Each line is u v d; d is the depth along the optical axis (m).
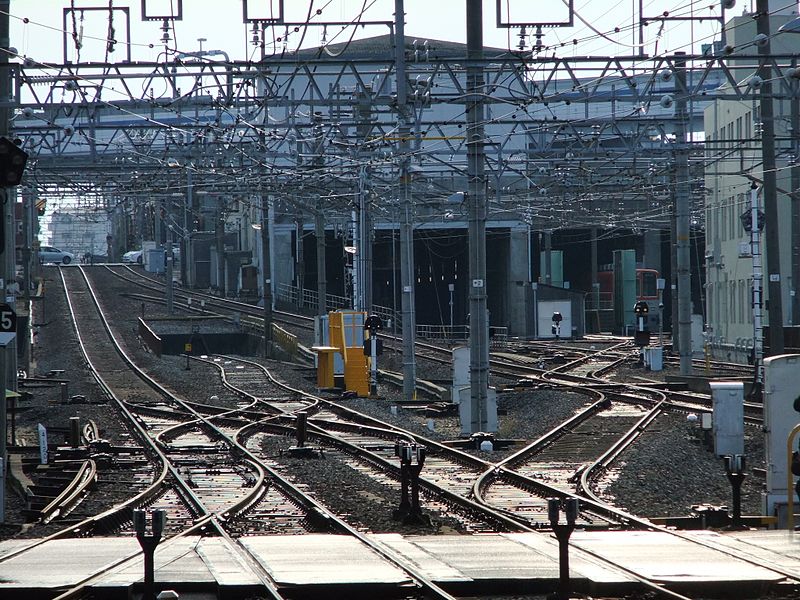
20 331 127.44
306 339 163.50
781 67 76.88
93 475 53.81
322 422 81.88
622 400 95.44
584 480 50.81
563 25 70.25
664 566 30.50
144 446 69.12
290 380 121.56
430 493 49.50
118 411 92.25
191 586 28.44
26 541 37.19
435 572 29.69
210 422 82.56
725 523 40.59
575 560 31.61
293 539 36.47
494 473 54.97
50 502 47.50
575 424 77.38
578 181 125.81
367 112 93.31
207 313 198.50
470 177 70.19
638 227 188.00
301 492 48.62
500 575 29.23
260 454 65.12
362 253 112.19
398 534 37.97
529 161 93.44
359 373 110.44
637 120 88.38
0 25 52.25
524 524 39.91
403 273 95.94
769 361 41.97
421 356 145.00
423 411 90.75
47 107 77.94
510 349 170.88
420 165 108.19
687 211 108.12
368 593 28.16
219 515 42.47
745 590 28.30
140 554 33.22
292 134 98.62
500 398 103.94
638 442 66.12
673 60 66.62
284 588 27.94
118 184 112.19
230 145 98.31
